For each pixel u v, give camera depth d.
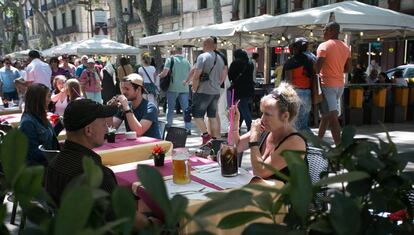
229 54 20.44
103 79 10.36
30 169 0.80
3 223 0.88
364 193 1.01
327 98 6.00
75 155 2.14
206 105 7.13
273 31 10.02
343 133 1.12
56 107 6.37
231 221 0.95
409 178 1.03
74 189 0.69
